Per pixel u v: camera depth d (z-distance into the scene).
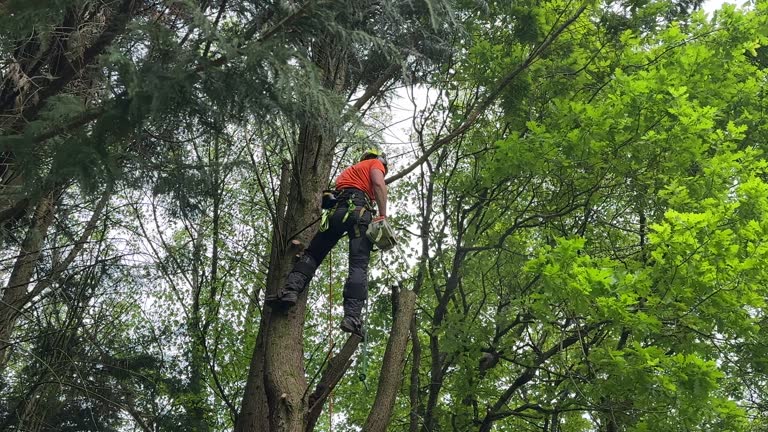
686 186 8.53
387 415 5.23
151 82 4.14
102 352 10.23
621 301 7.13
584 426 13.05
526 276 10.74
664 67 9.20
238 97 4.47
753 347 8.93
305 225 5.57
